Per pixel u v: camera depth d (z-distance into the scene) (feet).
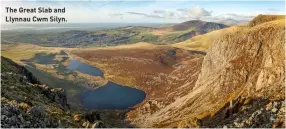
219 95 522.88
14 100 173.17
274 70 416.67
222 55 634.43
